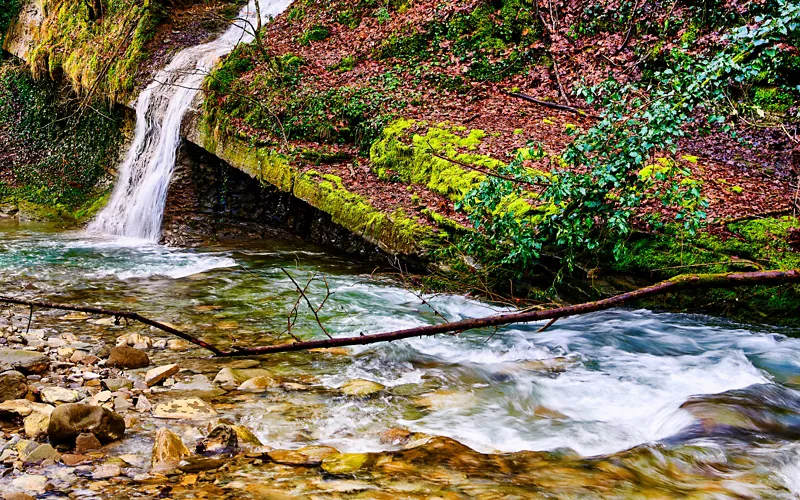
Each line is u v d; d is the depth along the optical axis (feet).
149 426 14.06
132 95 50.70
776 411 15.81
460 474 11.94
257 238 41.50
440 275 26.99
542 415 15.76
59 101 59.41
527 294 25.99
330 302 26.53
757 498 11.37
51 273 30.40
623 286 25.13
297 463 12.31
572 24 43.21
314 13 52.60
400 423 14.80
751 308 23.77
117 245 39.91
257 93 42.09
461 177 29.63
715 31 37.70
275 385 17.04
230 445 12.99
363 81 42.24
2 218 50.88
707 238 24.45
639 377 18.48
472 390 17.13
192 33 55.52
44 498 10.64
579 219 23.48
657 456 12.96
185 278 30.53
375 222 30.22
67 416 12.94
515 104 39.40
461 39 44.45
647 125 22.75
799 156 31.14
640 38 40.57
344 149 38.29
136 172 47.88
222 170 43.55
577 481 11.78
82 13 59.52
